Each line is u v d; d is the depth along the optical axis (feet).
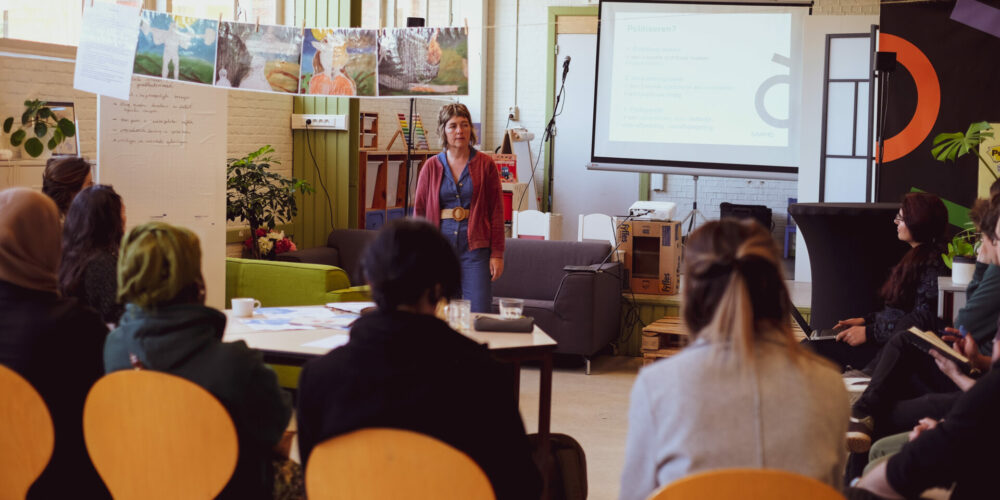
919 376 10.68
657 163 26.58
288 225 24.57
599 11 26.73
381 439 5.76
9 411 7.35
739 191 36.65
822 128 25.32
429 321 6.04
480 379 6.01
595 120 27.04
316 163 24.56
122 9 14.89
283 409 7.38
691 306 5.64
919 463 6.29
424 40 16.07
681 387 5.38
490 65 37.47
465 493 5.67
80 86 14.93
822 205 15.40
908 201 13.29
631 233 22.40
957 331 10.12
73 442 7.90
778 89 25.50
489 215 16.11
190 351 7.06
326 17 23.97
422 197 16.08
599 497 12.28
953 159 18.95
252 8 23.47
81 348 7.86
